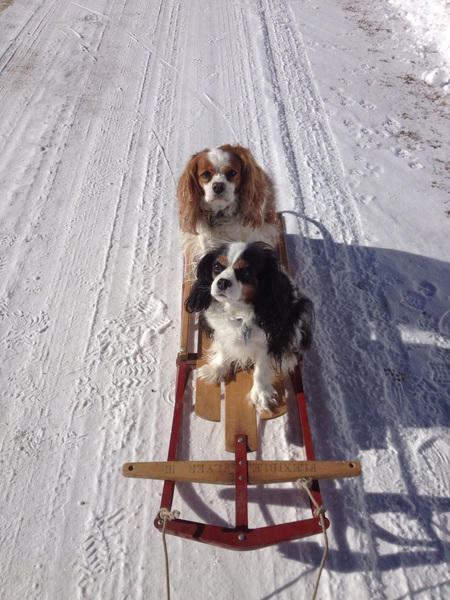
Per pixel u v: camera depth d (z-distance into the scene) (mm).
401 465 1369
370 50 3539
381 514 1271
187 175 1740
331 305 1826
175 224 2207
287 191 2344
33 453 1425
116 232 2178
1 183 2455
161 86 3219
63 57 3547
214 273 1263
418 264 1989
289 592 1146
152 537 1248
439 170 2475
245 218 1761
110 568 1195
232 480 1142
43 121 2914
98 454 1424
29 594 1156
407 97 3045
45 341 1738
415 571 1167
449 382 1586
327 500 1302
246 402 1412
